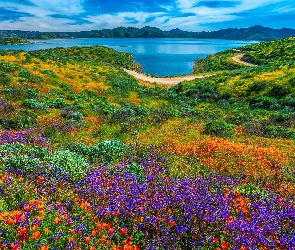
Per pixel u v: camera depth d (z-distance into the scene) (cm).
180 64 11019
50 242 483
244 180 909
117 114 2011
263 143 1520
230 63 8975
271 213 638
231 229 544
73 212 604
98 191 685
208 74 7262
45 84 3528
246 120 2425
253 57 9331
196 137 1539
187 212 602
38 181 726
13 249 425
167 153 1168
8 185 658
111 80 5044
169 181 809
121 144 1234
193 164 1054
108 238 512
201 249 512
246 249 485
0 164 834
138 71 8338
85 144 1303
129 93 4322
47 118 1836
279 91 3903
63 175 788
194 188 755
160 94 4672
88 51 11262
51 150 1098
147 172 920
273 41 12481
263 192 800
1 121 1576
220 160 1086
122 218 580
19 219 493
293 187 866
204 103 4122
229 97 4269
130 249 465
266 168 1036
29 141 1216
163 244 514
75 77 4569
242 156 1134
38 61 5225
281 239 525
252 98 4022
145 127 1741
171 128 1755
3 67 3603
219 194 735
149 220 561
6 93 2436
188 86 5053
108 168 915
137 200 634
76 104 2606
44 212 557
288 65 5125
